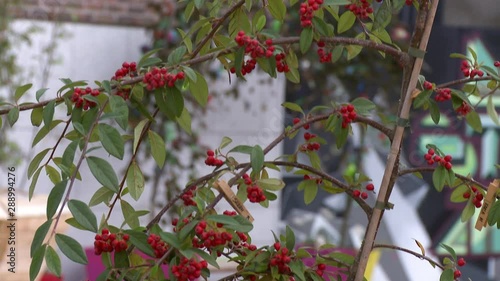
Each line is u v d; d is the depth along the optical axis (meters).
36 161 1.66
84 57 6.32
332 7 1.88
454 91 1.72
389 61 6.40
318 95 6.61
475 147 6.98
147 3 6.30
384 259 6.72
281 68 1.78
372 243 1.76
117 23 6.37
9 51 6.10
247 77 6.55
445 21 6.90
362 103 1.86
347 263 1.80
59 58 6.10
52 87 6.24
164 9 6.08
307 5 1.65
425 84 1.71
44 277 4.17
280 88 6.65
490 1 6.95
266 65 1.73
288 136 1.81
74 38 6.29
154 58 1.68
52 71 6.23
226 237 1.53
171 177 6.28
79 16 6.27
